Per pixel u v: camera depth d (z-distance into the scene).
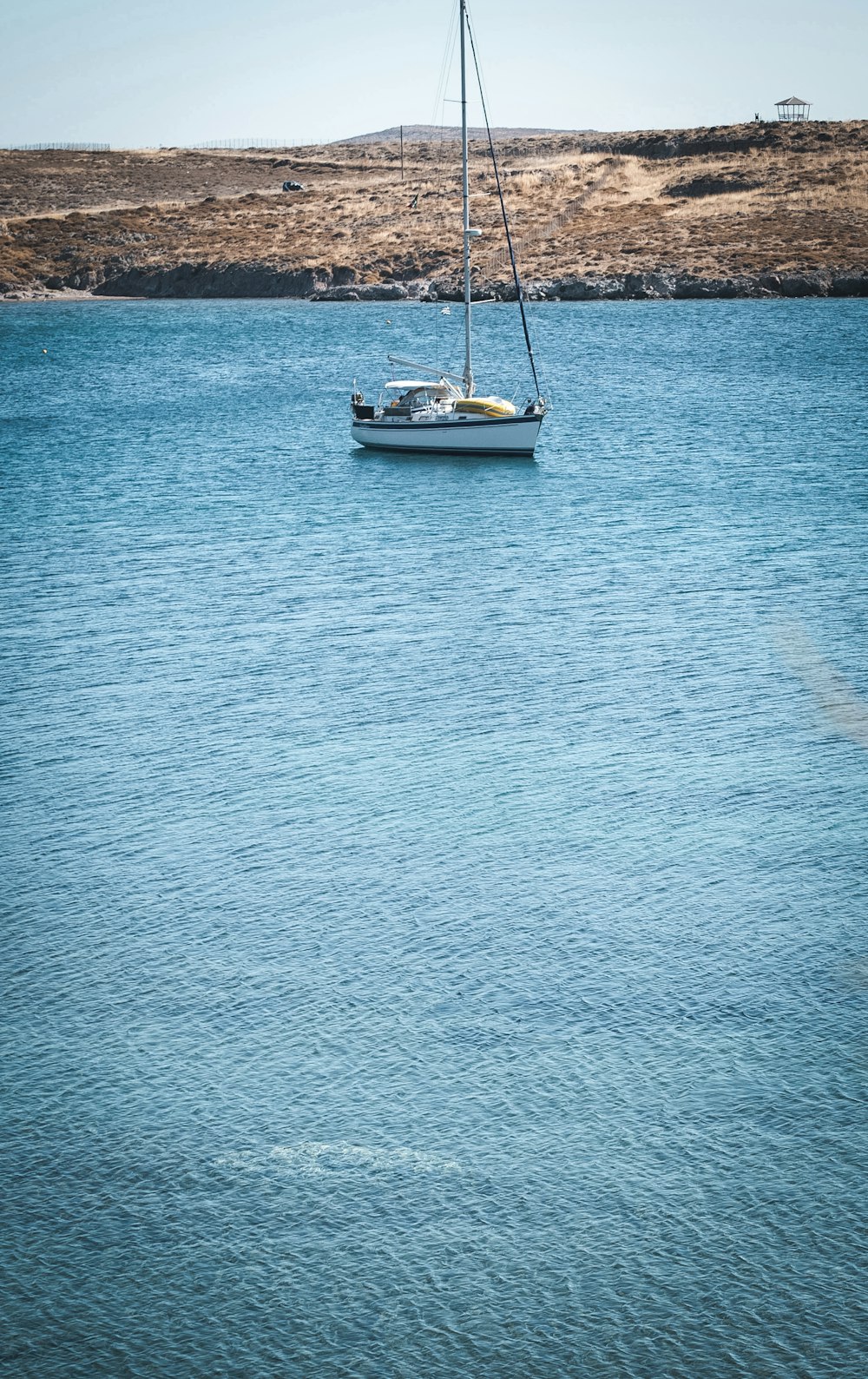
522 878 27.89
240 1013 23.69
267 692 37.97
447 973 24.77
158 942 25.84
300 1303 18.00
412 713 36.31
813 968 24.64
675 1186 19.70
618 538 54.19
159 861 28.78
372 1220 19.25
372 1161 20.30
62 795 31.80
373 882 27.86
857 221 163.88
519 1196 19.61
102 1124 21.11
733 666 39.16
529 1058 22.42
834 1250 18.58
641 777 32.19
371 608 45.69
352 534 56.03
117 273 181.50
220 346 125.31
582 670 39.16
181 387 100.94
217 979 24.69
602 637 42.06
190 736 35.06
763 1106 21.16
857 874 27.75
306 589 48.12
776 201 173.38
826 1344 17.27
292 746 34.34
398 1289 18.20
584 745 34.03
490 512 59.06
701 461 68.50
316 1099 21.59
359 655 40.91
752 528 55.03
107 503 62.88
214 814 30.84
